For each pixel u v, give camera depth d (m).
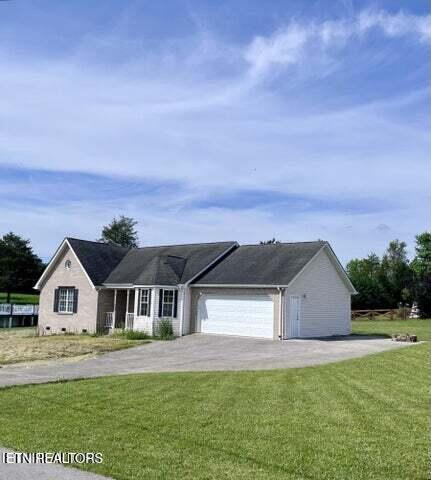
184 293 31.03
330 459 7.75
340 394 12.45
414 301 56.22
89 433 9.13
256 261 31.06
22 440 8.70
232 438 8.80
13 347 25.27
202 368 17.64
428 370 16.34
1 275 61.56
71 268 35.41
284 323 27.78
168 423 9.75
